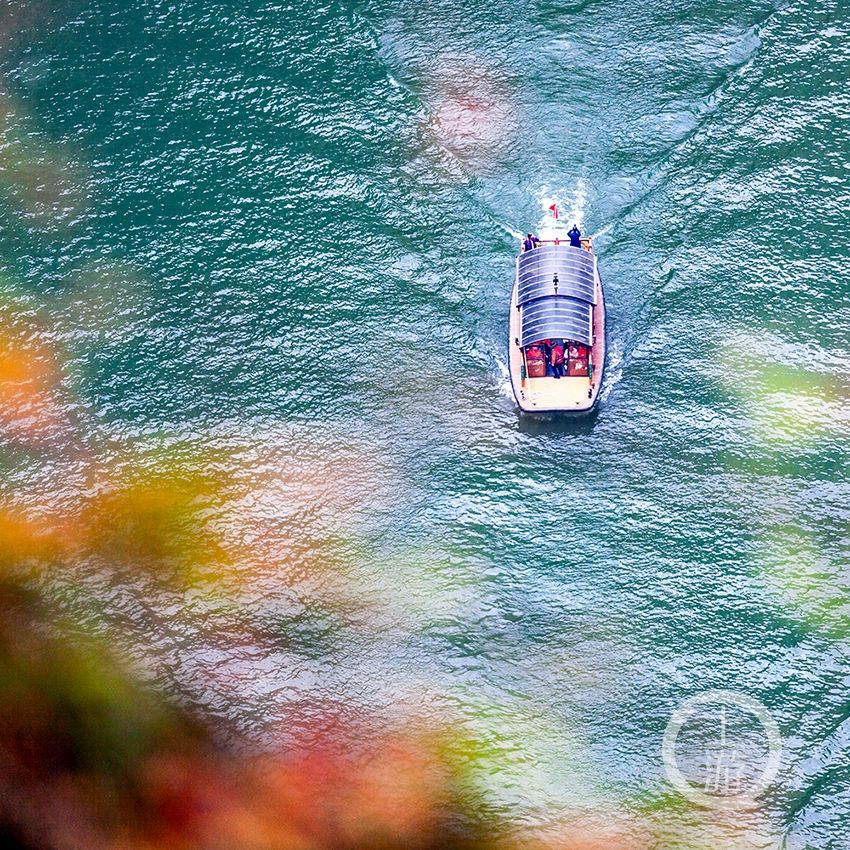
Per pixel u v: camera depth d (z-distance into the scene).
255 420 152.25
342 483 148.12
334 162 167.75
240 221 164.25
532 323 148.00
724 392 150.88
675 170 164.75
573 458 147.88
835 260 157.88
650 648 136.62
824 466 145.88
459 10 176.25
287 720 134.38
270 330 157.38
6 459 150.75
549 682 135.62
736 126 167.38
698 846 125.94
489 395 152.38
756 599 138.38
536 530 144.12
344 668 137.38
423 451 149.50
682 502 144.75
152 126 171.38
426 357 155.12
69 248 163.88
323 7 178.12
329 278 160.12
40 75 176.12
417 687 136.00
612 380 152.00
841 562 140.38
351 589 141.88
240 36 177.12
